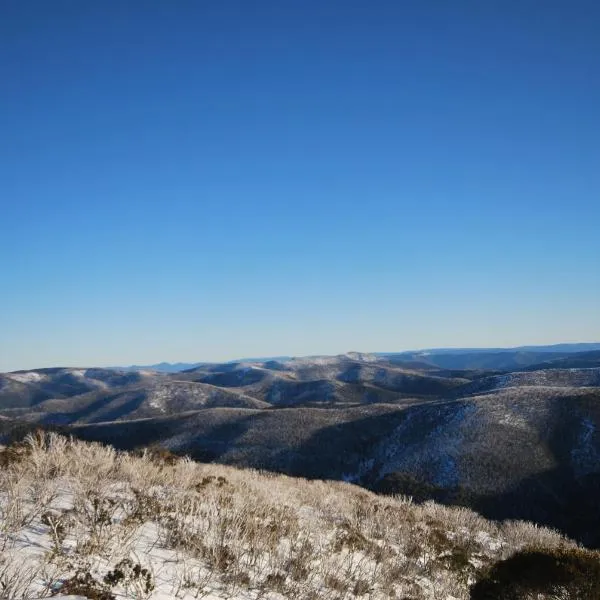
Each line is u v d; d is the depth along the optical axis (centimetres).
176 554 479
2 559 360
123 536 477
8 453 730
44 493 571
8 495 520
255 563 522
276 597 479
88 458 796
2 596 314
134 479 772
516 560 730
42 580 358
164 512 616
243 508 688
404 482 7481
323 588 554
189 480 874
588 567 682
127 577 400
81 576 374
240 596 453
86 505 562
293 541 657
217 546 521
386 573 684
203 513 638
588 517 6150
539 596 684
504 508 6569
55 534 429
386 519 1027
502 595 698
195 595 417
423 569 777
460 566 805
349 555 701
